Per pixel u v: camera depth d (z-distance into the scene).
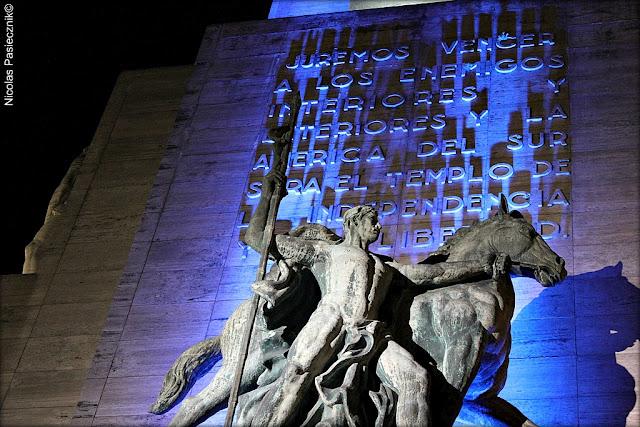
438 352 14.50
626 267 17.22
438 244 18.12
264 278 15.16
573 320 16.77
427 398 13.73
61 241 19.95
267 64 21.83
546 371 16.31
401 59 21.09
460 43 21.00
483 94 20.05
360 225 15.43
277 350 14.74
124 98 22.20
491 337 14.44
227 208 19.62
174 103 21.88
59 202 20.66
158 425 17.02
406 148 19.61
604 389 16.02
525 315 16.95
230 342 15.05
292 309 14.99
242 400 14.57
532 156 18.95
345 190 19.25
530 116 19.53
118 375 17.70
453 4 21.70
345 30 21.95
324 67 21.39
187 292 18.50
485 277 15.00
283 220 19.05
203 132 20.97
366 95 20.64
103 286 19.03
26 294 19.23
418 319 14.70
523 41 20.67
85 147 22.16
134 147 21.23
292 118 16.50
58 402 17.61
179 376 15.30
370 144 19.83
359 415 13.80
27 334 18.61
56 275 19.41
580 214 18.00
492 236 15.34
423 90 20.42
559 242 17.69
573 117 19.34
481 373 14.53
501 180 18.77
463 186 18.81
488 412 14.79
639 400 15.82
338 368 14.02
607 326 16.62
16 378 18.03
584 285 17.12
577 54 20.23
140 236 19.52
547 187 18.48
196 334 17.97
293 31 22.27
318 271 15.17
